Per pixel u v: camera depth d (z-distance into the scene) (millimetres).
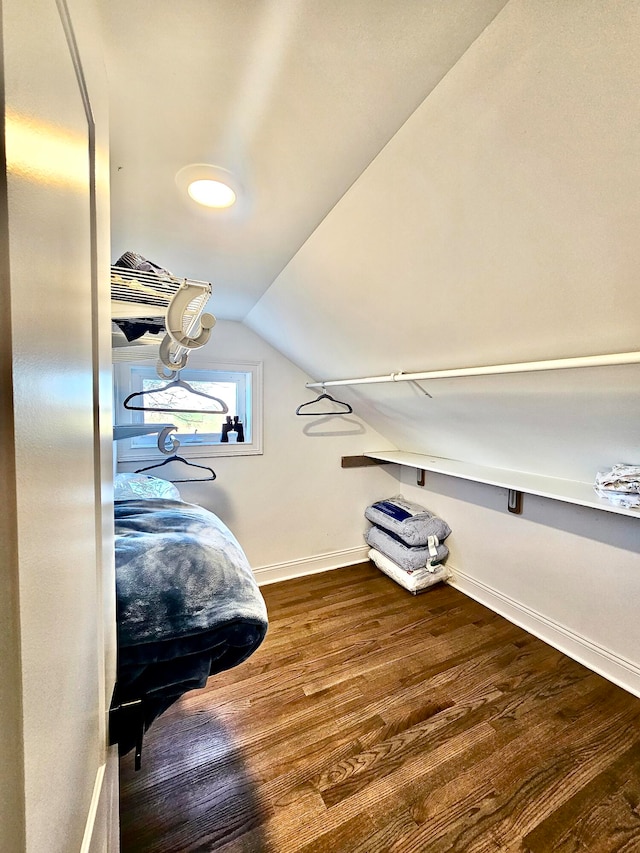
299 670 1689
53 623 257
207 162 830
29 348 215
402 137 737
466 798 1127
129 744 550
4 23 180
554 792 1144
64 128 291
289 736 1345
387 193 880
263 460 2475
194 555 735
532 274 874
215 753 1277
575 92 540
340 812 1089
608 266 759
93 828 390
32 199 218
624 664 1599
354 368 1996
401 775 1198
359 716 1433
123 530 822
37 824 220
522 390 1356
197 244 1230
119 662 605
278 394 2490
